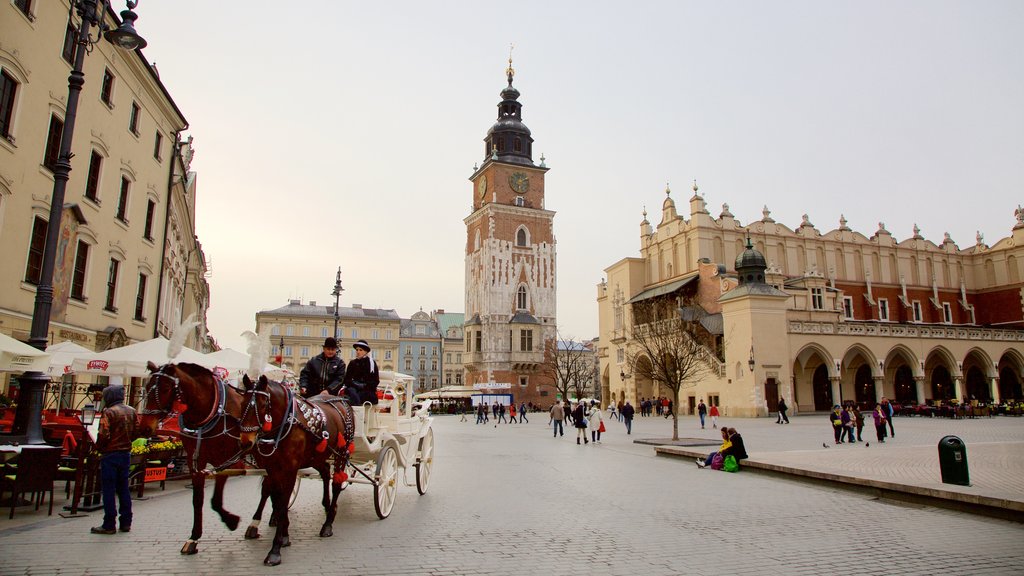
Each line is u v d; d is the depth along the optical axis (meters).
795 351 50.16
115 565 7.49
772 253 67.25
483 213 88.75
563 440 32.00
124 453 9.42
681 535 9.45
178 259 40.78
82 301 22.88
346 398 10.15
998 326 72.81
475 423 55.59
